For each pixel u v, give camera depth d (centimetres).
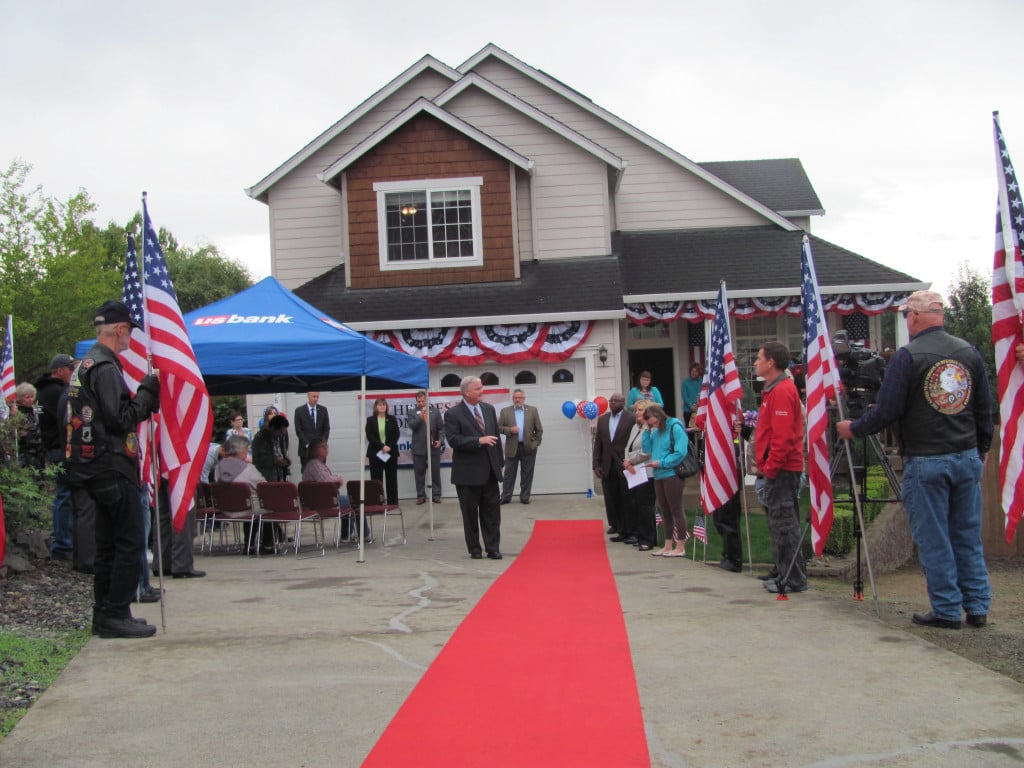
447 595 888
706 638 677
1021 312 657
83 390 683
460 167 1958
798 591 845
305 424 1714
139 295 848
